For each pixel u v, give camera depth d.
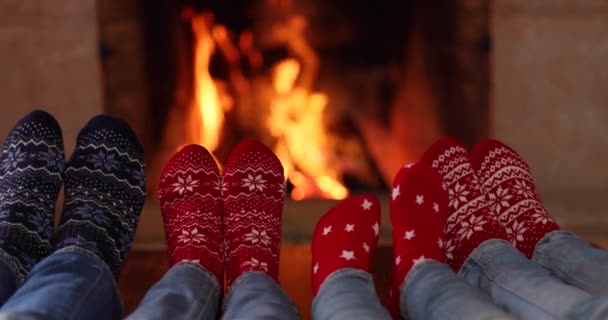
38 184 1.40
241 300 1.13
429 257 1.23
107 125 1.54
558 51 2.01
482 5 2.01
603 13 1.98
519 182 1.50
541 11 1.99
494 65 2.03
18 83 2.01
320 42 2.18
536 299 1.09
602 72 2.02
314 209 2.02
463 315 1.04
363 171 2.18
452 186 1.44
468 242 1.35
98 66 2.01
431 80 2.13
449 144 1.52
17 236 1.26
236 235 1.39
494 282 1.17
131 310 1.28
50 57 2.00
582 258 1.20
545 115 2.05
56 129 1.51
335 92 2.19
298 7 2.16
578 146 2.06
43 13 1.98
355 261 1.24
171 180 1.49
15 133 1.48
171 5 2.10
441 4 2.07
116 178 1.47
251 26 2.16
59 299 1.05
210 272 1.24
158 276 1.40
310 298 1.34
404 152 2.18
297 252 1.53
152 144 2.14
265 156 1.56
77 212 1.33
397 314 1.25
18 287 1.19
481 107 2.06
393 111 2.19
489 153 1.56
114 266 1.29
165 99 2.14
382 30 2.16
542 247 1.29
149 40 2.08
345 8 2.16
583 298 1.04
